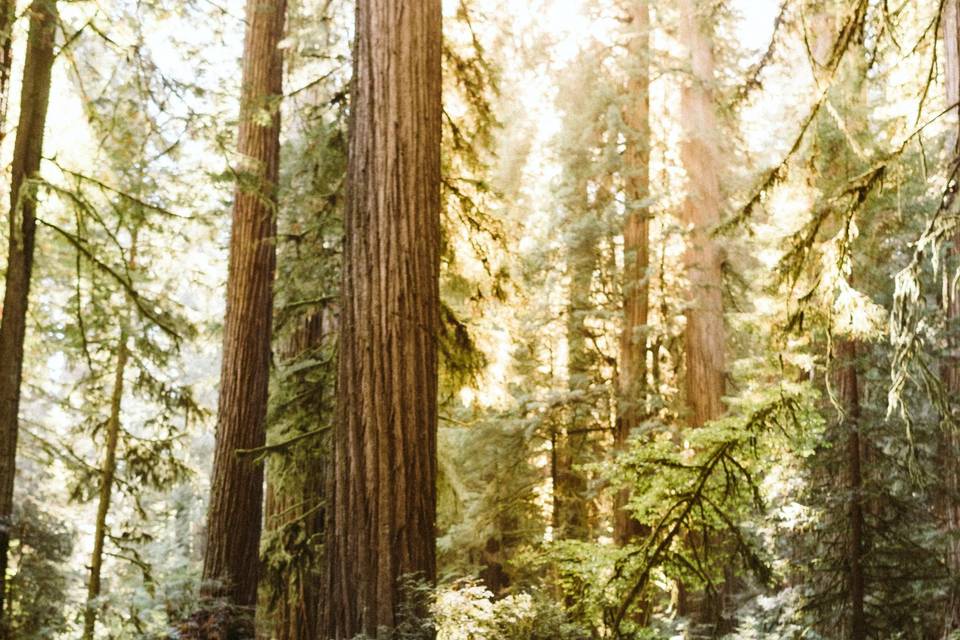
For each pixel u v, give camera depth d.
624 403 13.51
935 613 9.48
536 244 15.45
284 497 10.30
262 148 10.19
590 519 16.64
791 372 8.28
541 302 15.08
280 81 10.62
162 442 12.90
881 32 5.82
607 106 14.30
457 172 9.05
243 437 9.54
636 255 14.31
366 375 6.01
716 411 13.04
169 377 12.66
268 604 10.54
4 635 7.29
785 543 10.54
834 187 8.70
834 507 9.62
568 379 15.55
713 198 13.99
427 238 6.38
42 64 7.55
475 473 15.30
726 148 14.93
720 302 13.60
